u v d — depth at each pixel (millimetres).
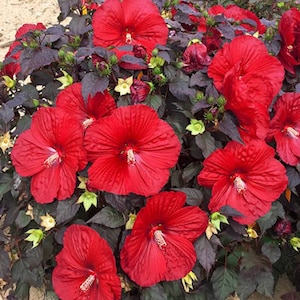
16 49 907
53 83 922
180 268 800
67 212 793
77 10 1126
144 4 896
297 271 1022
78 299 804
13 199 923
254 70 852
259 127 805
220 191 819
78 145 767
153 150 782
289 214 1006
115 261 803
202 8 1395
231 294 970
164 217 784
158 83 842
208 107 805
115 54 809
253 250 931
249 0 1396
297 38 918
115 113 757
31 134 811
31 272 876
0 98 922
